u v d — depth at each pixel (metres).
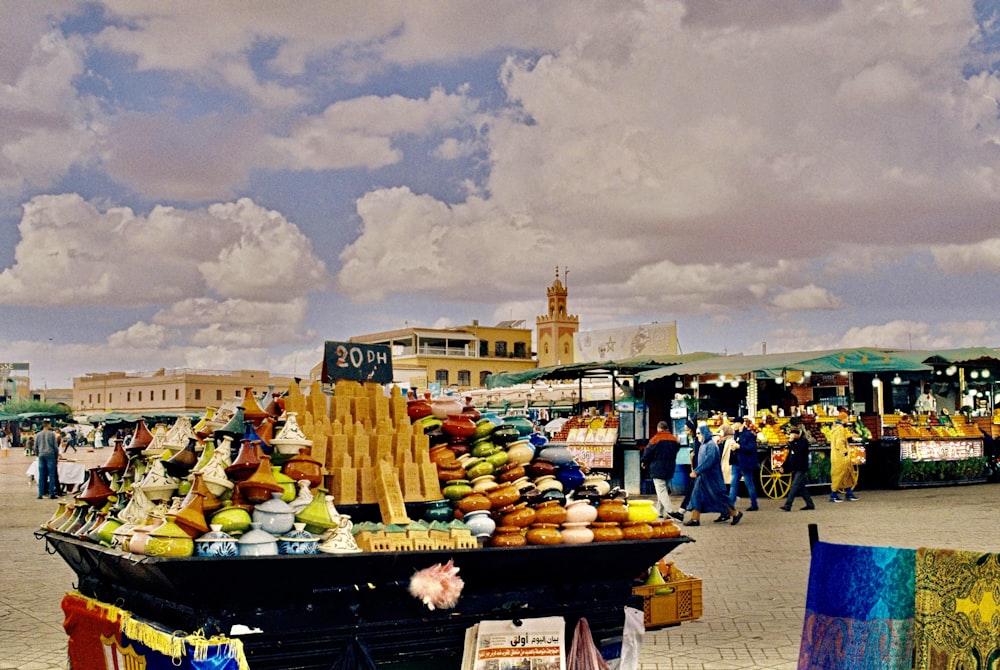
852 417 24.83
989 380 31.27
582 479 6.38
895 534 15.42
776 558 13.45
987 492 23.98
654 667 7.77
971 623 4.30
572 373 29.72
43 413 58.72
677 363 28.62
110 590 5.92
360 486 5.76
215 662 4.78
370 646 5.27
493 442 6.29
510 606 5.73
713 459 17.61
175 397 98.00
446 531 5.50
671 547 6.21
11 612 10.30
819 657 4.80
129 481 6.24
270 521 5.02
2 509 23.16
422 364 98.81
